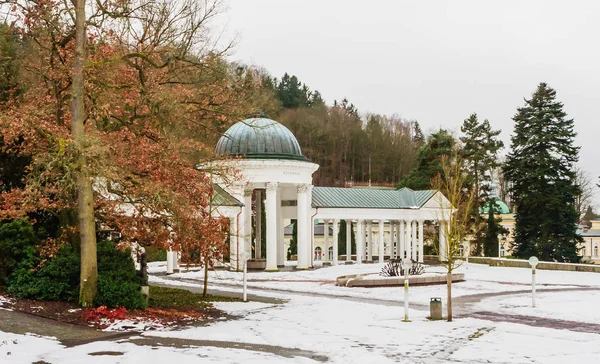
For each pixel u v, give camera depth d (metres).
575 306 32.00
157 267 62.00
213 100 28.30
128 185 25.39
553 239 73.00
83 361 16.56
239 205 56.91
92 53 26.11
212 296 33.34
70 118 26.62
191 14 26.58
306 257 59.84
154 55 26.53
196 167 31.03
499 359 17.86
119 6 24.95
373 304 31.89
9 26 27.61
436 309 25.95
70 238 26.86
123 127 26.92
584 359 17.88
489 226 79.06
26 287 24.98
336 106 141.88
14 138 25.70
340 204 66.44
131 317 23.28
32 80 29.67
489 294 38.31
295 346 19.53
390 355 18.34
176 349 18.48
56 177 23.23
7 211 24.12
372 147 133.50
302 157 60.22
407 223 72.25
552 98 76.44
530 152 75.88
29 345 18.22
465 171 81.88
